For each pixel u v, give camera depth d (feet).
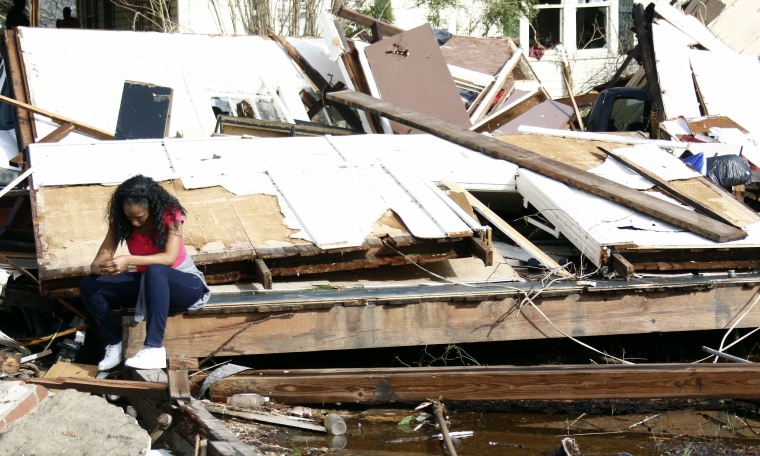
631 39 56.54
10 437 13.14
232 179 22.33
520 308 19.81
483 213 23.77
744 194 28.58
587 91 56.18
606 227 22.26
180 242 17.19
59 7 60.95
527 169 25.21
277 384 17.53
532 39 56.85
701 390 17.52
